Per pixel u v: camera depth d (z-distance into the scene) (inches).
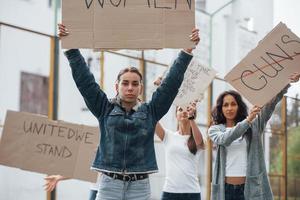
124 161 159.0
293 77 221.0
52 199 335.3
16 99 562.6
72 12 171.2
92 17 171.3
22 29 338.3
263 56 223.0
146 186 162.6
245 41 790.5
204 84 261.4
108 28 171.6
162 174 463.8
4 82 549.0
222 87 668.7
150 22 172.1
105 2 172.1
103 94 165.5
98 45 170.6
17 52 553.9
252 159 224.1
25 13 550.3
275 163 553.0
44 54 574.9
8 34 540.1
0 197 465.4
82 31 170.7
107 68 500.7
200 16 722.8
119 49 171.9
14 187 474.3
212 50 747.4
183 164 253.6
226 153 227.3
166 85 165.6
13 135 229.0
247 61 223.3
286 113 541.3
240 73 222.8
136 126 159.9
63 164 229.3
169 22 171.9
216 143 225.8
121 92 163.2
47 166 229.0
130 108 164.4
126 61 506.3
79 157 229.5
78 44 170.1
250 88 221.6
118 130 159.8
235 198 224.2
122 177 159.6
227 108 235.6
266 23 820.6
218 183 228.7
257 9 812.6
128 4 172.1
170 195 253.0
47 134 230.5
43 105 588.7
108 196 159.9
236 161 225.3
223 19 766.5
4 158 228.1
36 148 229.5
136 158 159.6
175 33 171.5
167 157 257.3
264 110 228.1
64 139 230.4
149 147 162.4
